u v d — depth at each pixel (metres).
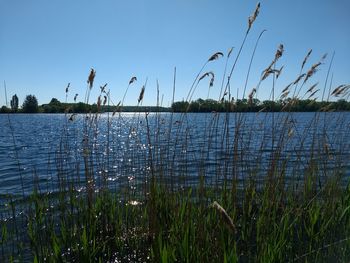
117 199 7.19
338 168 7.41
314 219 5.78
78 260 5.25
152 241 4.95
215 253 4.36
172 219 5.43
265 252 4.52
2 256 5.55
